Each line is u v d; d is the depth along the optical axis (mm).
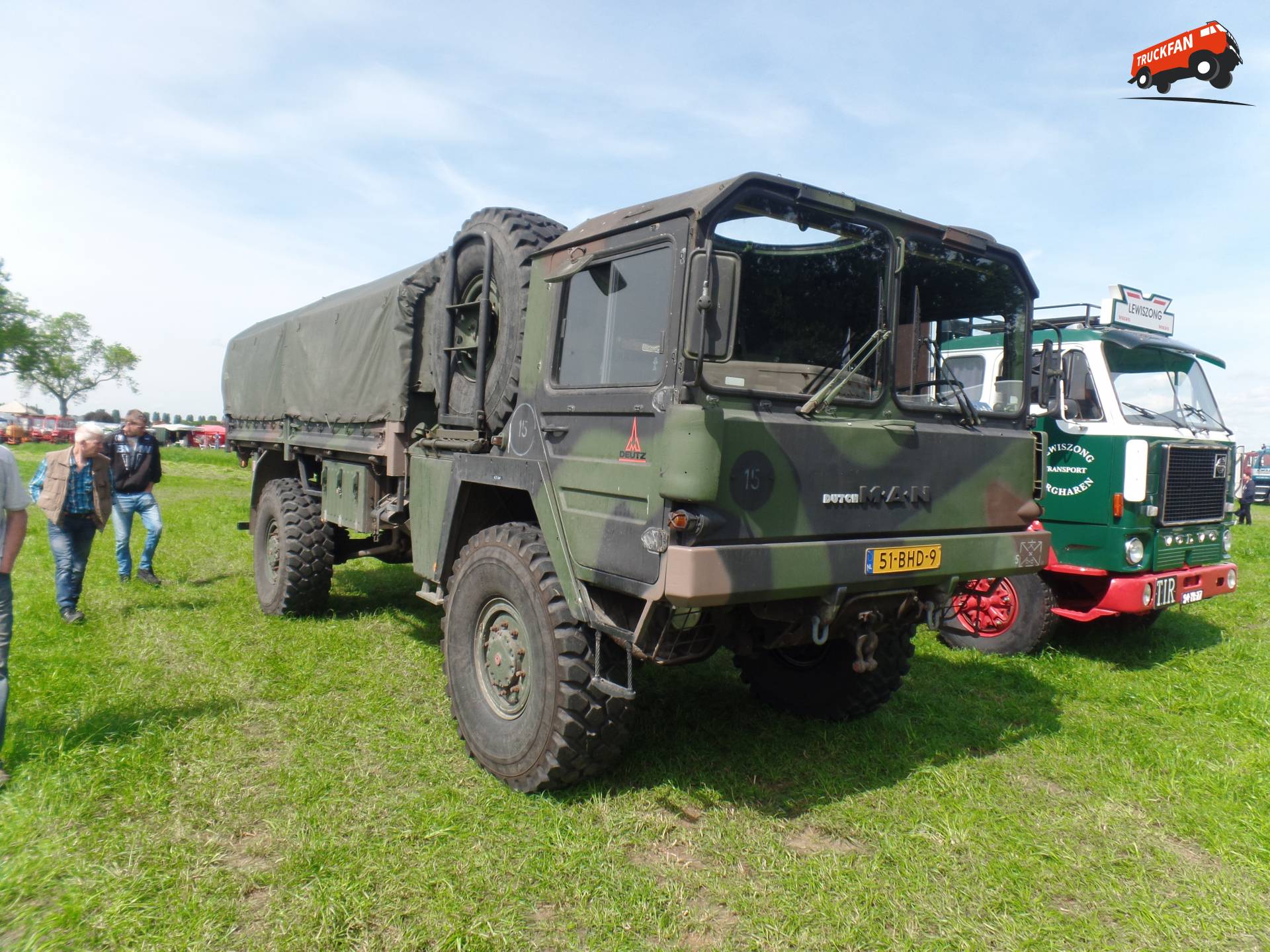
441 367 4789
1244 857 3156
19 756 3609
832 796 3594
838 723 4406
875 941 2586
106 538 10164
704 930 2629
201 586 7520
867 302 3527
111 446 7336
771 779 3750
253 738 3992
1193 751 4188
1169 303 7004
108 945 2438
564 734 3295
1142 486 5734
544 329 3781
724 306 2836
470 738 3779
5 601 3557
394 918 2602
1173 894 2918
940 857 3088
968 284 3947
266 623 6129
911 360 3709
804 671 4484
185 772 3584
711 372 3029
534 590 3453
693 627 3320
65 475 5859
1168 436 5992
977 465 3793
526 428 3836
